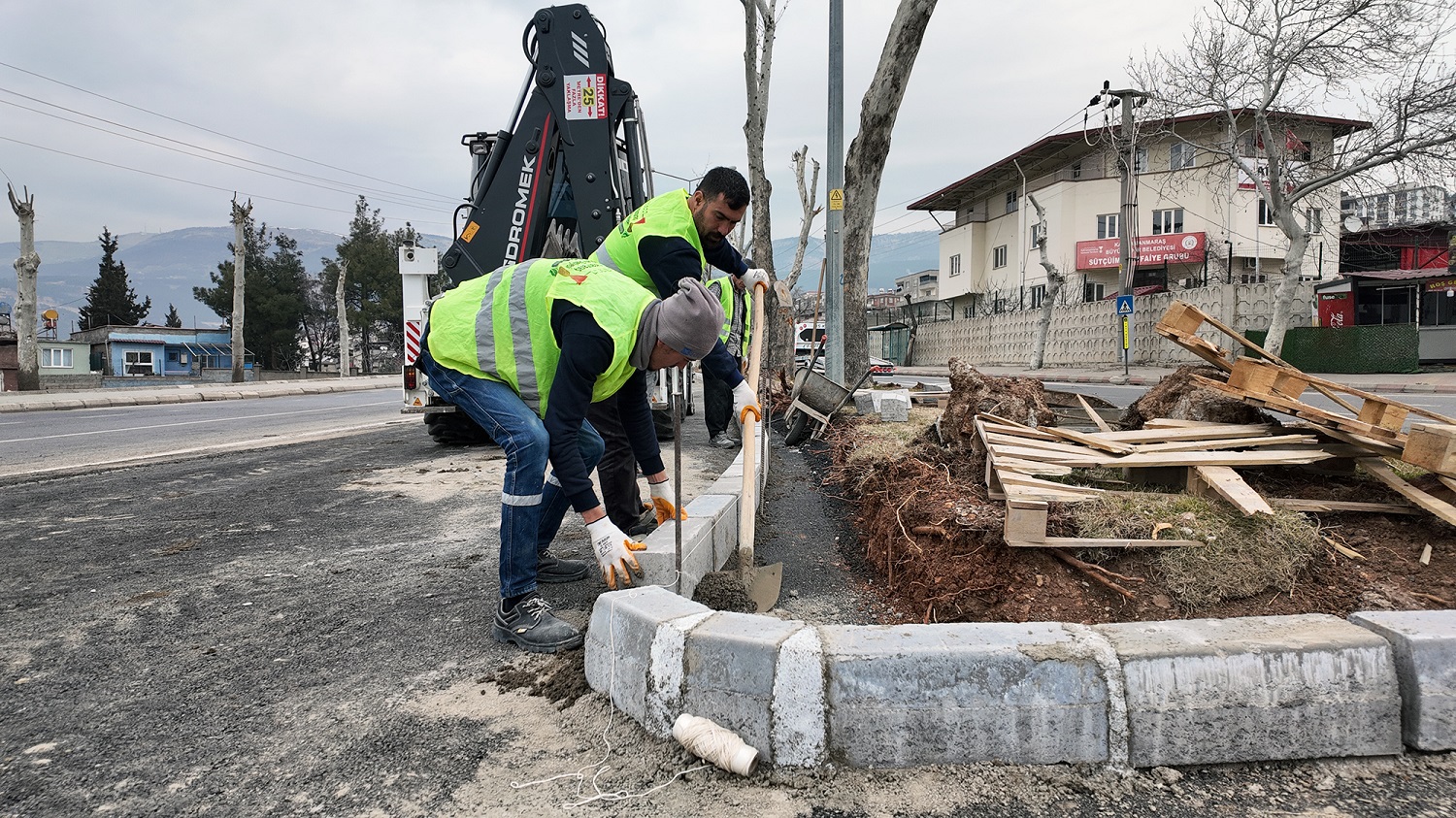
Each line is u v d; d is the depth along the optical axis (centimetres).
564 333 250
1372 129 1538
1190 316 363
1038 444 361
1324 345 1947
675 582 277
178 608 313
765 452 528
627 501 378
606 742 206
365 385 2908
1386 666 192
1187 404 391
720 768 191
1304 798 178
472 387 267
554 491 317
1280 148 1717
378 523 459
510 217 701
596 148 684
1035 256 3341
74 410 1582
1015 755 189
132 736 212
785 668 192
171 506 515
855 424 752
